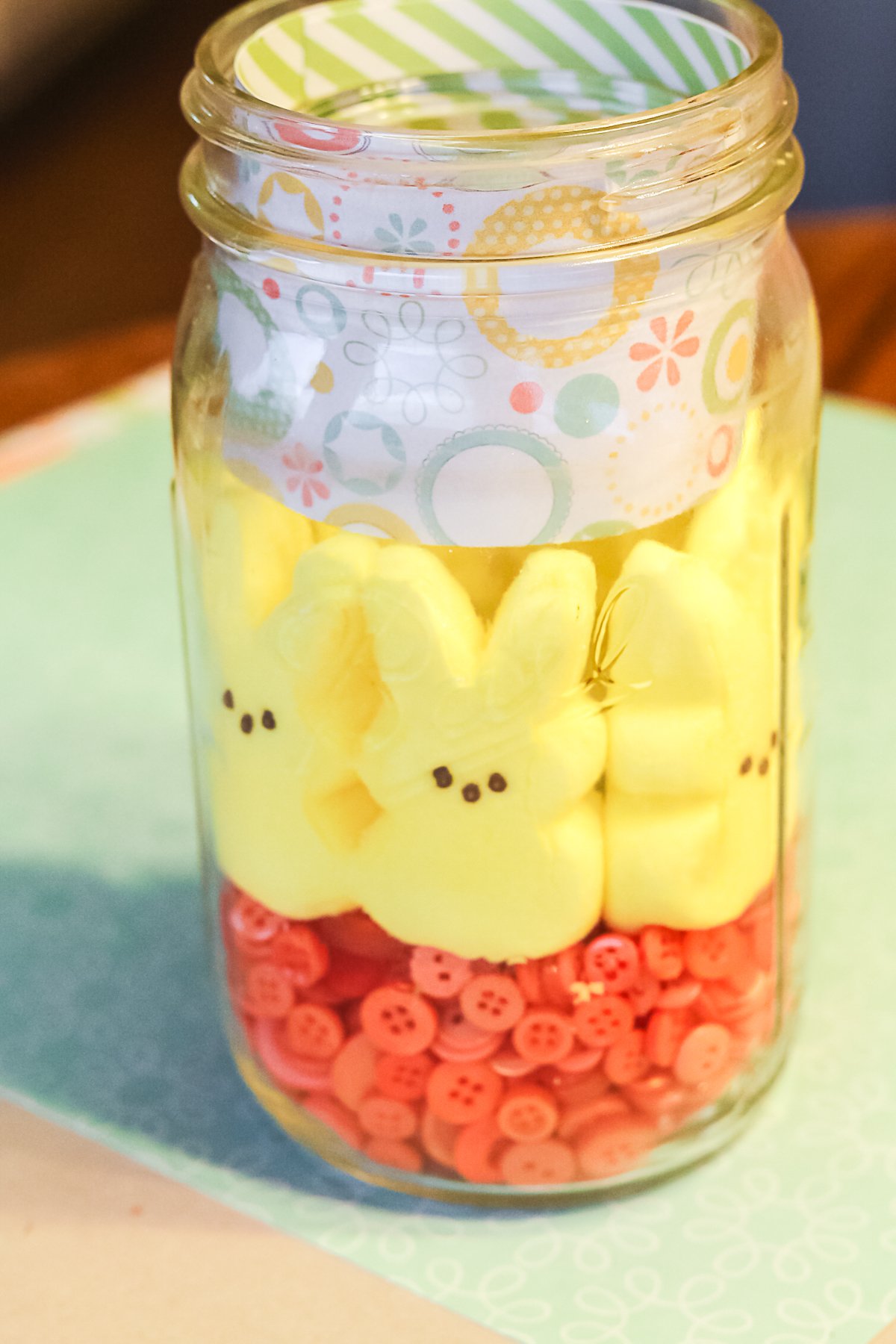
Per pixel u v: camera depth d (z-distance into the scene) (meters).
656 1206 0.54
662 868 0.51
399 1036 0.52
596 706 0.50
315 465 0.50
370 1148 0.54
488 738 0.49
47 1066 0.57
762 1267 0.52
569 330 0.48
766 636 0.52
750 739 0.51
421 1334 0.51
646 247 0.48
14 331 1.51
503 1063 0.52
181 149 1.79
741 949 0.53
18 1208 0.54
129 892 0.62
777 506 0.52
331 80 0.54
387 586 0.49
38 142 1.83
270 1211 0.54
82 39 1.88
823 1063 0.57
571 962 0.51
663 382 0.49
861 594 0.71
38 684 0.70
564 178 0.47
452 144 0.47
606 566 0.50
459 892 0.50
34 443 0.83
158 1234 0.53
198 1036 0.58
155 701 0.69
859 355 0.83
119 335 0.90
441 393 0.49
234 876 0.53
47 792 0.66
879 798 0.64
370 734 0.50
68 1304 0.52
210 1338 0.51
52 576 0.74
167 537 0.77
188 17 1.97
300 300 0.49
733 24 0.51
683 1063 0.53
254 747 0.51
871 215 0.90
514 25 0.54
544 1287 0.52
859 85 1.63
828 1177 0.54
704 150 0.48
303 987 0.53
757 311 0.51
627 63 0.53
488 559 0.49
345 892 0.51
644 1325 0.51
